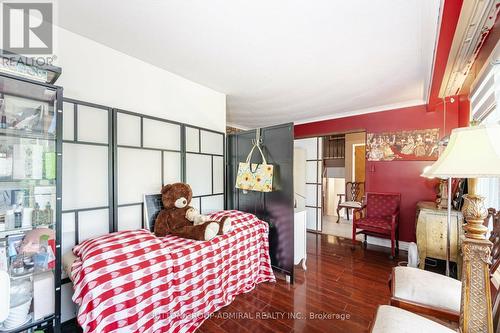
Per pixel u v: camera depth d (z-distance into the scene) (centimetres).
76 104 165
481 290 87
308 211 466
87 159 171
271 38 172
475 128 91
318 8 139
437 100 287
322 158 462
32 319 123
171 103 231
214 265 183
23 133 125
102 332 121
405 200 341
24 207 125
